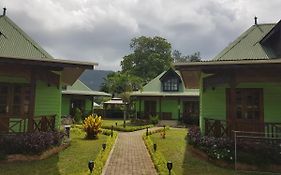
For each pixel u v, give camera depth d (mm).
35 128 11883
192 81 17125
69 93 29609
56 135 11836
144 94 30812
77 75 14992
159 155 10828
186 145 13766
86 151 11914
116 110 37062
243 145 9852
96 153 11516
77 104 31047
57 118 14867
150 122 28609
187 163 10062
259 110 12367
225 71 11062
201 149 10883
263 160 9219
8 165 9422
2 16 14922
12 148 9992
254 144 9758
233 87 10688
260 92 12430
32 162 9852
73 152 11664
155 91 32281
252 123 11109
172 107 31672
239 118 12547
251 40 14305
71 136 16688
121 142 15539
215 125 12008
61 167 9273
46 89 14172
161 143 14492
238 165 9359
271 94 12336
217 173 8891
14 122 12109
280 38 12703
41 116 12383
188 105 31422
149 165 9945
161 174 8273
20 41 13781
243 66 10250
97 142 14492
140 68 49906
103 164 9555
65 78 16281
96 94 31438
